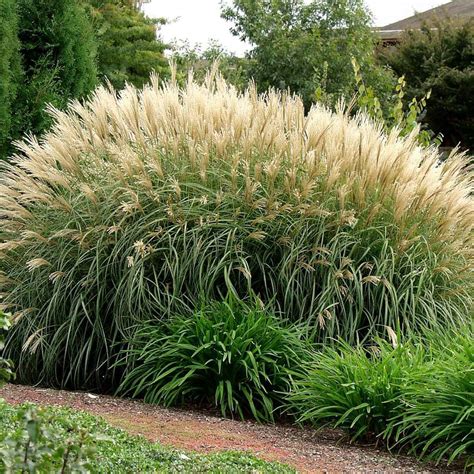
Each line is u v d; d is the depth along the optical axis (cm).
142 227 814
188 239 819
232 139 889
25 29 1172
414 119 1239
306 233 834
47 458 321
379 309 790
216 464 526
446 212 874
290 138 889
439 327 786
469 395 616
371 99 1247
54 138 922
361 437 667
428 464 607
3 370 384
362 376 666
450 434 618
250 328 746
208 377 751
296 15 2148
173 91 952
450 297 836
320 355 735
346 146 902
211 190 837
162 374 749
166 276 812
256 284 828
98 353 816
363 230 834
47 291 841
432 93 2780
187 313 792
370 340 792
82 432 336
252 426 694
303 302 798
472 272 879
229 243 818
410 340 716
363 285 816
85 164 905
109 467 485
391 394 651
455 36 2836
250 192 826
